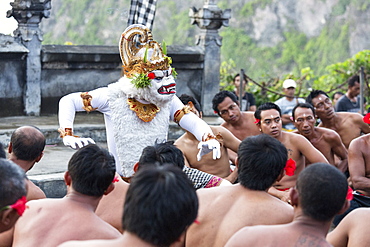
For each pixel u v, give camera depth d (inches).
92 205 151.4
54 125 390.9
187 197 117.2
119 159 239.8
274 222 158.9
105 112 240.8
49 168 309.1
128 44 237.1
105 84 457.7
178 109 247.0
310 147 288.2
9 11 415.2
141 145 237.8
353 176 287.7
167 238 116.2
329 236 171.9
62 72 439.8
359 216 166.4
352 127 357.1
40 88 431.2
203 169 277.6
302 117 317.7
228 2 1935.3
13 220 129.4
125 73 239.0
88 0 1595.7
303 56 1779.0
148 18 386.3
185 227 118.5
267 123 291.4
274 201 162.9
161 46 244.8
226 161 283.0
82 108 234.2
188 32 1694.1
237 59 1838.1
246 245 134.8
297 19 1859.0
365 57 674.8
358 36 1753.2
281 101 491.5
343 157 324.5
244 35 1860.2
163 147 187.9
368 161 290.0
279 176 166.7
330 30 1801.2
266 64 1809.8
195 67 471.5
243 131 334.6
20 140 192.1
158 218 114.5
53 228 145.7
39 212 148.9
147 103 238.8
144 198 115.4
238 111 332.2
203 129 239.9
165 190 115.7
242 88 493.0
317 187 134.7
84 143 219.1
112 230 147.8
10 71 417.1
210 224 163.8
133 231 115.9
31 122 400.5
